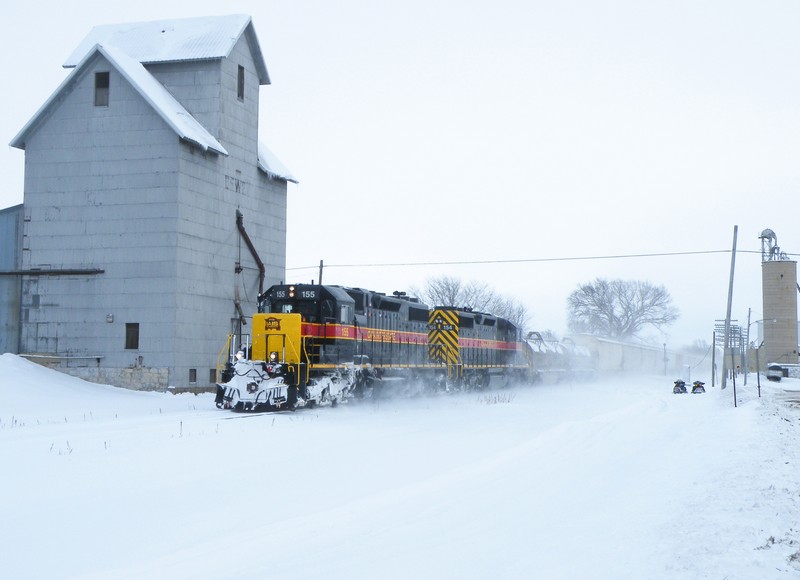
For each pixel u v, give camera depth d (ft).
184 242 111.65
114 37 131.44
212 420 76.07
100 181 113.39
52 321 114.11
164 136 111.14
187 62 122.72
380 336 111.04
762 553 28.14
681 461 55.36
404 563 29.66
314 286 95.76
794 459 53.78
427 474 51.11
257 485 46.21
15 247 116.47
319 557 30.73
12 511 38.99
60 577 29.37
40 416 83.87
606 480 47.60
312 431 71.00
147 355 109.91
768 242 274.16
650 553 29.63
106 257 112.47
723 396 139.33
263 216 133.39
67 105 115.14
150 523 37.32
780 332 267.59
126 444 58.85
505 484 46.57
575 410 108.58
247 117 129.59
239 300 124.88
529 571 28.19
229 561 30.32
